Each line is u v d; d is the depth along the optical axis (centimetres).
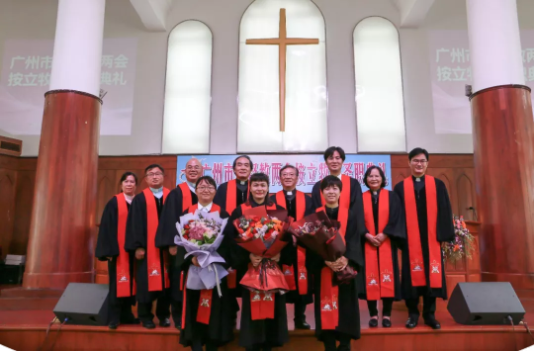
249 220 261
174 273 325
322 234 252
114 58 761
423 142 713
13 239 713
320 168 696
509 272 433
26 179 730
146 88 748
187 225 271
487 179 459
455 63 737
